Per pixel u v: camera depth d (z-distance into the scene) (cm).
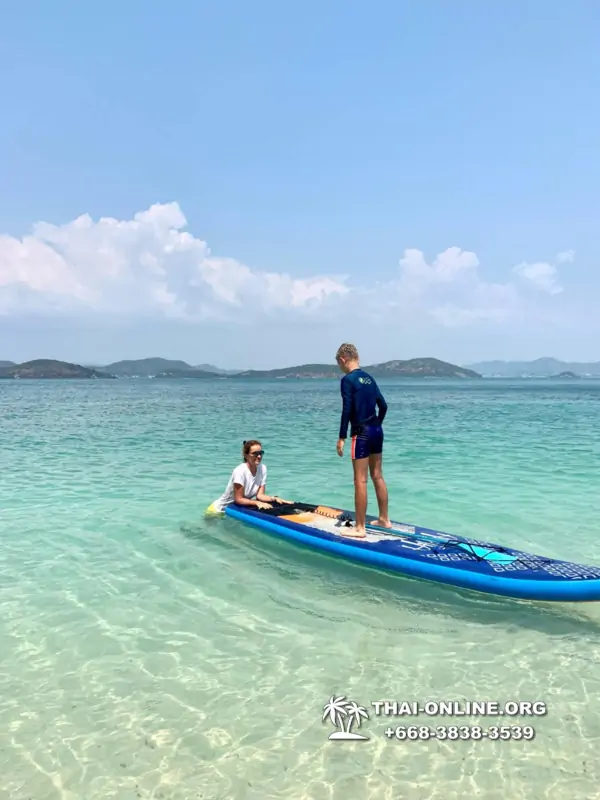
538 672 441
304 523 774
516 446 1733
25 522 854
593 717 382
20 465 1388
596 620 536
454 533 794
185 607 557
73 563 677
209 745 357
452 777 329
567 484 1120
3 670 440
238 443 1845
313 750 352
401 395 7356
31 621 523
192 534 793
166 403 4853
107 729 371
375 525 755
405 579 634
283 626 518
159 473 1274
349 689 416
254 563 680
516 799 312
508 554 641
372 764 340
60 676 432
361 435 709
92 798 314
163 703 398
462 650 476
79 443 1848
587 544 745
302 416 3203
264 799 313
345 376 712
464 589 604
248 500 858
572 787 320
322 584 619
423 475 1223
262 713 388
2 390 9094
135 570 655
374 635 502
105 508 940
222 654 466
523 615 545
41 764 340
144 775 331
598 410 3803
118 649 473
